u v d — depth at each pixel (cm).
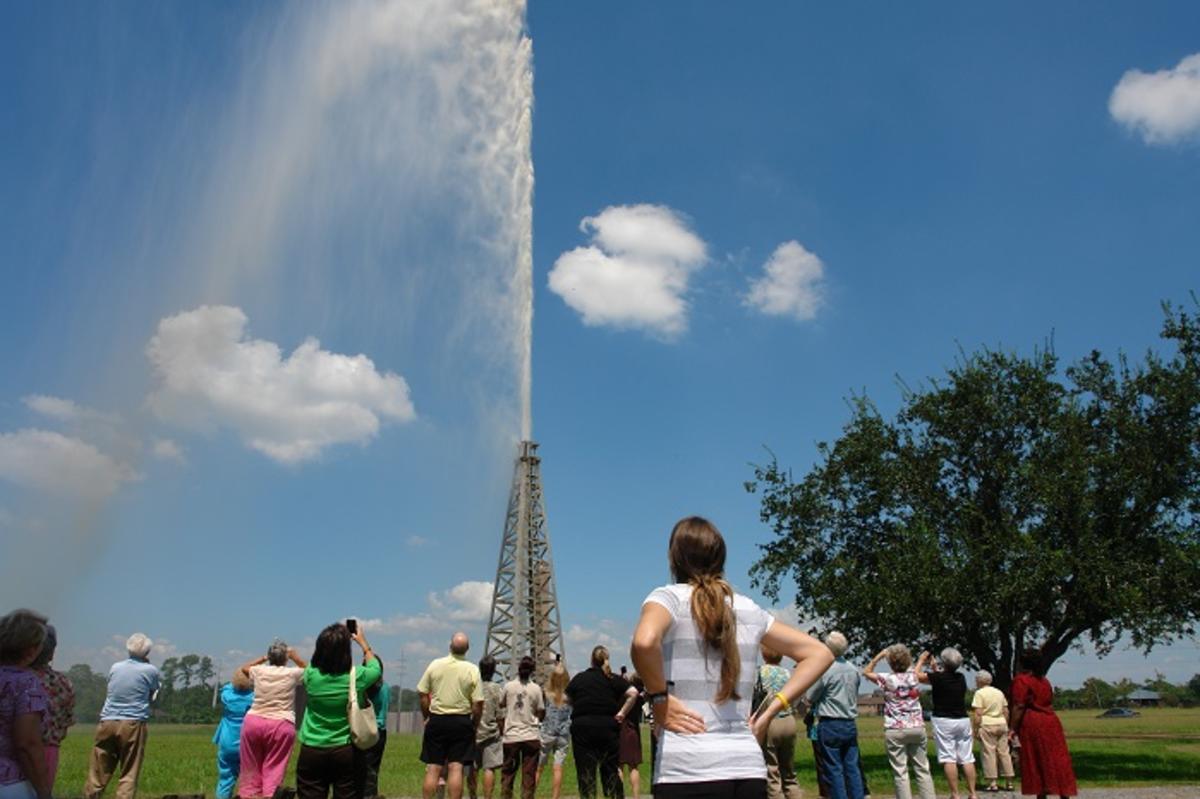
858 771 1263
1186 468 2680
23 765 647
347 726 903
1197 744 4719
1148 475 2653
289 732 1145
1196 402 2642
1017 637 2766
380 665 922
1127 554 2653
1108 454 2708
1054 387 2902
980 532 2830
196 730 8719
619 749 1489
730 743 411
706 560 448
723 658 423
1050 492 2622
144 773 2425
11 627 668
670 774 407
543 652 7819
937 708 1520
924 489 2938
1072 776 1310
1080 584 2564
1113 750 3769
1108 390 2842
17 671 662
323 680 904
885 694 1398
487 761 1593
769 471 3198
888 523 3031
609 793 1498
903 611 2666
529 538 8194
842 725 1262
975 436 2894
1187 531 2644
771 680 1359
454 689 1338
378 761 1443
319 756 896
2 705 649
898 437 3095
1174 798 1827
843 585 2855
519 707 1524
